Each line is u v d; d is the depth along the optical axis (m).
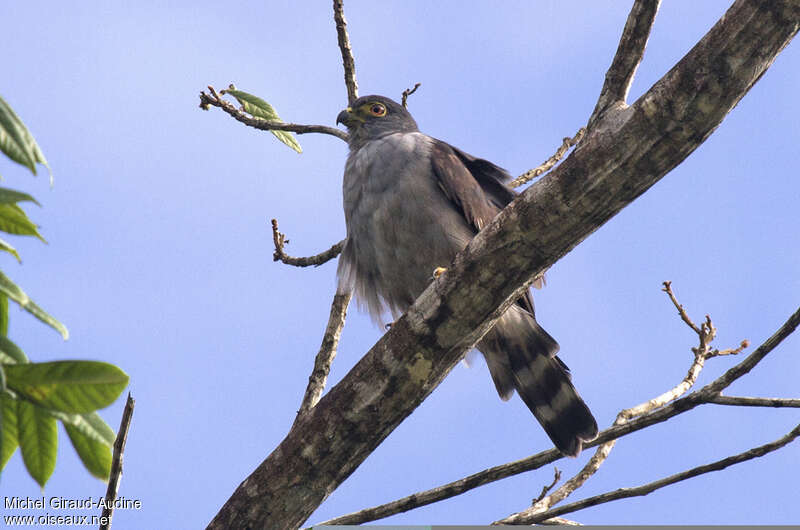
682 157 6.07
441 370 7.21
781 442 6.88
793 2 5.35
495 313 7.00
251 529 7.34
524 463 7.52
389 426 7.28
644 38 6.17
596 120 6.30
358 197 10.35
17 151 3.54
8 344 3.73
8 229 4.06
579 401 10.02
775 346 6.78
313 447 7.21
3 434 3.62
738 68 5.60
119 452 5.90
